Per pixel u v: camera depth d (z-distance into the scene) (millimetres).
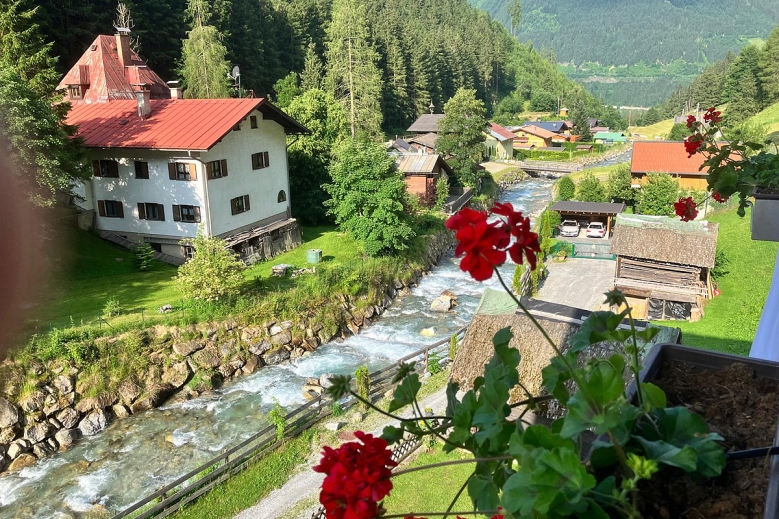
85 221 27422
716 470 1759
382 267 26719
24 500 13617
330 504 1809
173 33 53812
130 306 20719
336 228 34719
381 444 1932
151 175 26469
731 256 27844
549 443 1702
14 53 24266
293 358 20859
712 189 6164
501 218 1946
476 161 48250
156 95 36875
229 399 18094
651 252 23547
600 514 1484
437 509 11758
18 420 15406
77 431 16188
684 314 22953
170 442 15898
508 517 1734
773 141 6422
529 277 25203
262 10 67750
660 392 1878
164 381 18188
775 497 1855
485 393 2170
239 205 28125
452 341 18812
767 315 6805
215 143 25047
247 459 13977
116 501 13594
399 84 77625
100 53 32781
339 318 22969
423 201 37688
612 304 2230
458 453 13742
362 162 27984
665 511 2020
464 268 1812
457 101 46656
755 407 2656
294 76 58906
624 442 1676
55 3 42625
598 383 1607
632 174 39938
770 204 5488
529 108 119250
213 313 20297
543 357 8305
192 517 12219
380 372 17312
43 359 16453
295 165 35062
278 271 25016
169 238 26828
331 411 16203
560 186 44250
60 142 21203
